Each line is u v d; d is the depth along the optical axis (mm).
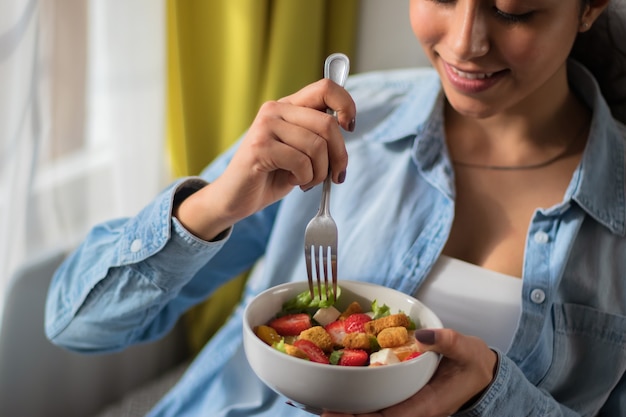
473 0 840
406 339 762
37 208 1298
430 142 1074
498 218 1032
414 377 698
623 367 1003
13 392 1407
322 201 823
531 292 965
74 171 1375
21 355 1405
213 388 1102
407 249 1023
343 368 668
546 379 1002
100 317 994
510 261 1002
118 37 1400
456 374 769
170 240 913
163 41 1462
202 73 1592
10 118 1170
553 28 863
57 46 1284
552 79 1033
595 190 1015
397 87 1210
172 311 1105
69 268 1046
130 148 1466
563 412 942
